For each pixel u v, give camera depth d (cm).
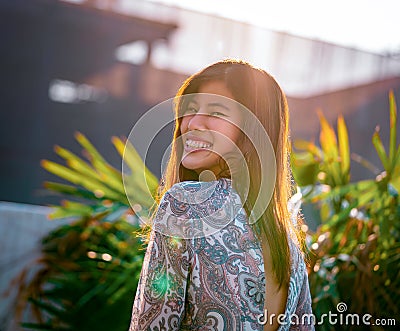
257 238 133
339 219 284
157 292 126
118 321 300
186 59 1237
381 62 1168
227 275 126
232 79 140
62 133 1402
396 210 294
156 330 126
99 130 1410
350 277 278
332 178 306
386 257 280
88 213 323
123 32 1293
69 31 1342
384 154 297
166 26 1224
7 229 377
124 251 305
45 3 1240
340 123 312
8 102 1363
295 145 315
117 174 322
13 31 1317
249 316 127
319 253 276
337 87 1158
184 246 126
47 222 383
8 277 372
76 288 315
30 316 362
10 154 1362
